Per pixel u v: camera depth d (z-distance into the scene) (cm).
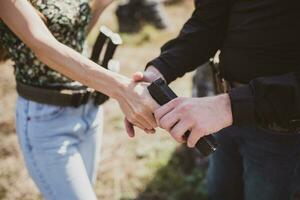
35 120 184
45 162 186
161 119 143
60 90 183
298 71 144
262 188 172
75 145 191
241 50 162
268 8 152
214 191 202
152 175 318
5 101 415
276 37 153
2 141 357
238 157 188
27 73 181
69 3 178
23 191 306
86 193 187
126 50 530
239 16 162
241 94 142
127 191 304
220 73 176
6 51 185
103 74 158
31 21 157
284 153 163
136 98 154
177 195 295
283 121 143
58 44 158
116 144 353
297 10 147
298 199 223
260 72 158
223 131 181
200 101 142
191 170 320
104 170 325
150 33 567
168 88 153
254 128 164
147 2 578
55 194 188
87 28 199
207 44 180
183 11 652
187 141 143
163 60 177
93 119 195
